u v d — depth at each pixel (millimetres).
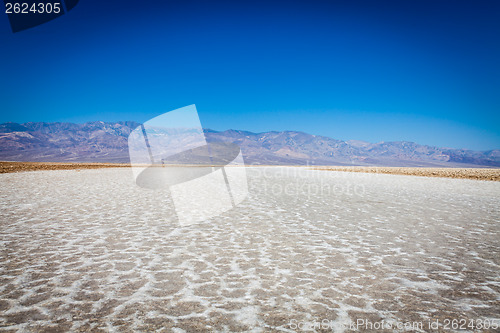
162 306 3049
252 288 3504
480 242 5574
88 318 2795
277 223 7066
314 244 5348
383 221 7379
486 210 9102
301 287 3551
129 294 3309
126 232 5996
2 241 5207
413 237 5891
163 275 3852
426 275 3980
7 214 7426
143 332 2574
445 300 3289
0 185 13500
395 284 3682
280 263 4355
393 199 11414
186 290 3426
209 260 4445
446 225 6977
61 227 6277
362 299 3273
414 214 8336
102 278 3729
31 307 2988
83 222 6785
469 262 4504
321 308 3061
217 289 3465
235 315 2895
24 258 4395
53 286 3479
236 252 4840
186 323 2734
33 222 6660
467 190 15039
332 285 3619
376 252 4926
